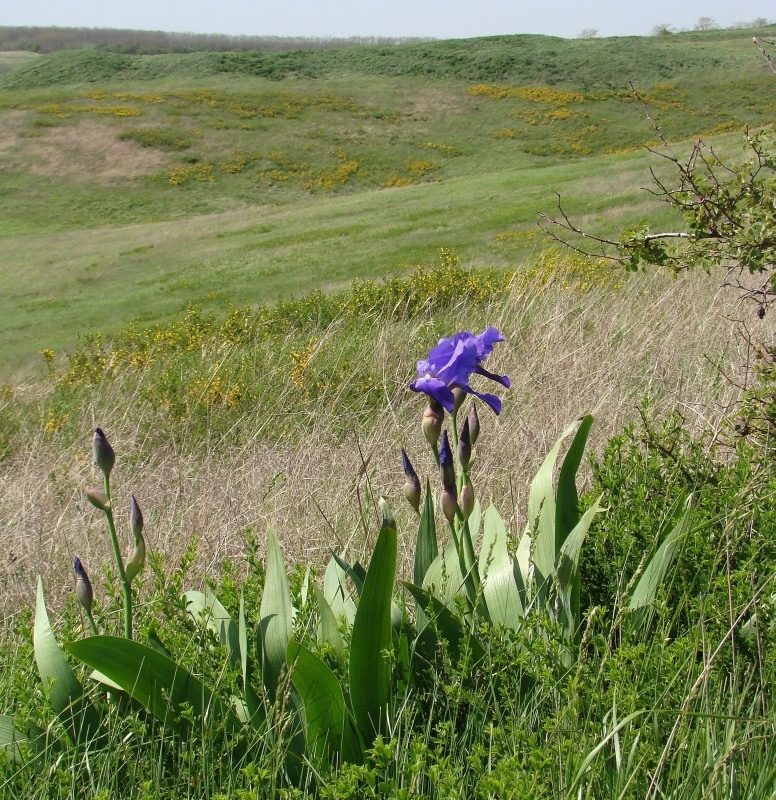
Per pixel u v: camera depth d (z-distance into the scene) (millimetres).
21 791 1940
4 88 68938
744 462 3008
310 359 7234
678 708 1961
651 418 3666
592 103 53188
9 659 2682
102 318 21203
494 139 48438
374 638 2066
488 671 2193
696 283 7070
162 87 60125
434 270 12227
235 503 4168
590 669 2166
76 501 4781
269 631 2193
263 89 57750
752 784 1789
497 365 5867
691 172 3680
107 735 2168
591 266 9898
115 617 3012
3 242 34312
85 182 42375
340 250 23531
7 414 8359
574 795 1712
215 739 2092
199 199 40750
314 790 2016
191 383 7570
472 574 2455
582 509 2762
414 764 1792
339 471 4457
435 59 63875
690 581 2564
